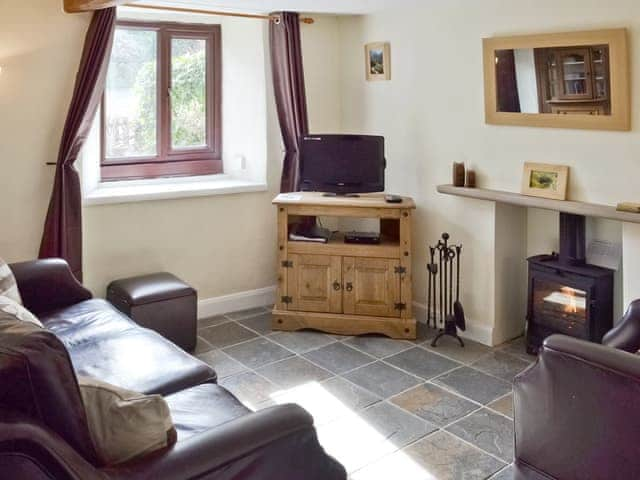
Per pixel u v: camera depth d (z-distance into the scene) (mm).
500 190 3709
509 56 3500
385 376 3498
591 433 1894
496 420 2986
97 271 4035
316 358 3760
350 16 4660
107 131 4398
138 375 2383
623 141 3096
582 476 1946
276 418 1707
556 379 1966
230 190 4496
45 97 3668
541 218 3922
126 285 3838
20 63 3572
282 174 4629
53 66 3664
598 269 3482
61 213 3684
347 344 3988
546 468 2061
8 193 3641
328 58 4805
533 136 3500
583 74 3174
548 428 2023
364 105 4672
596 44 3086
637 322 2611
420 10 4074
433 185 4176
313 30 4691
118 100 4414
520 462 2160
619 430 1816
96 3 3332
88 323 2969
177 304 3793
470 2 3729
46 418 1372
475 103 3795
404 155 4371
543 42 3305
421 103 4176
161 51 4535
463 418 3010
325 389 3334
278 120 4594
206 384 2379
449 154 4023
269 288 4840
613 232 3508
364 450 2723
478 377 3477
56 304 3221
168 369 2441
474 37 3738
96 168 4273
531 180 3504
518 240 3973
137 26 4406
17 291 2885
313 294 4188
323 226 4957
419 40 4117
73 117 3652
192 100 4746
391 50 4348
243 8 4195
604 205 3193
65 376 1408
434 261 4234
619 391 1794
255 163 4727
